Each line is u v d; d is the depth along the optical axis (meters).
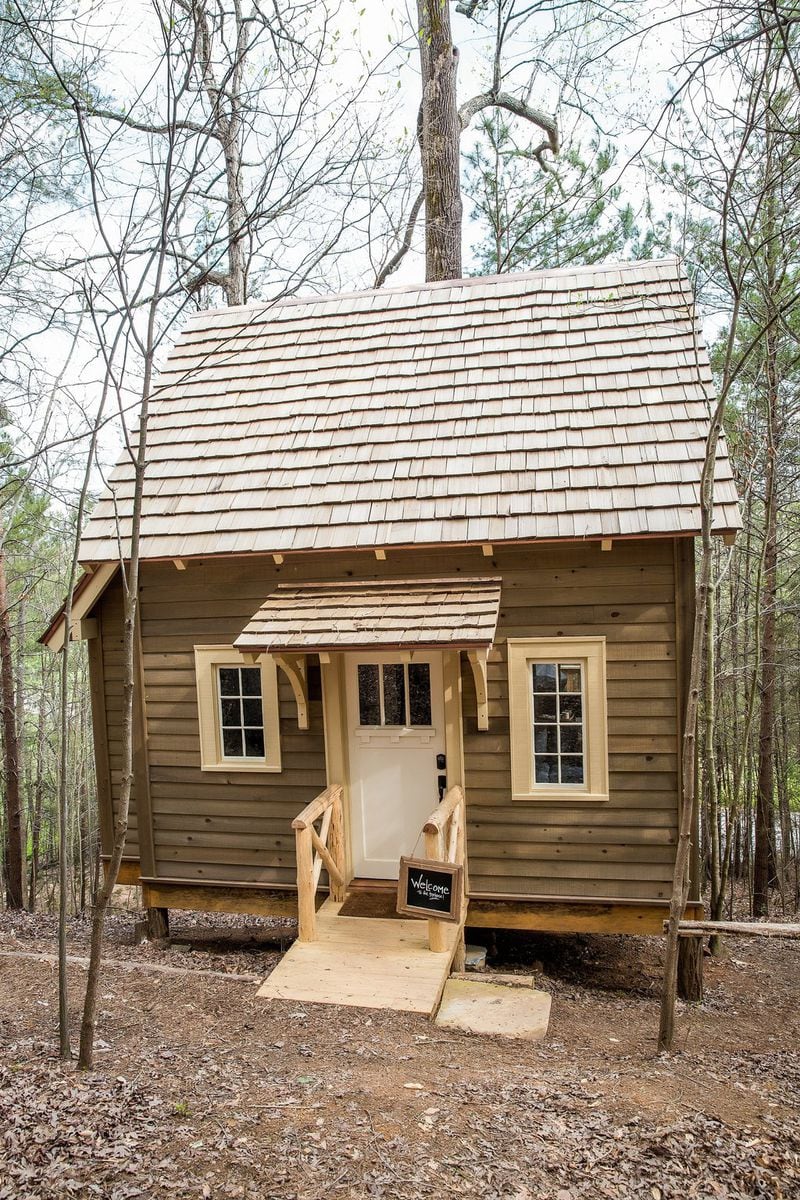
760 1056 5.90
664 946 9.15
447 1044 5.54
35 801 17.97
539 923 7.44
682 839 5.56
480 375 8.50
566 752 7.43
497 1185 3.79
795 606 12.90
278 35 5.61
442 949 6.59
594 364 8.22
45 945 8.71
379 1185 3.75
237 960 8.28
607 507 7.05
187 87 4.86
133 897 15.10
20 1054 5.14
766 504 12.27
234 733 8.26
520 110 14.12
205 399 9.23
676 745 7.11
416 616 6.88
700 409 7.54
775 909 13.84
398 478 7.81
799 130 6.06
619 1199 3.71
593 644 7.23
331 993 6.07
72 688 19.44
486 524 7.24
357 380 8.91
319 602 7.37
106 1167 3.80
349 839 7.99
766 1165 4.00
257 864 8.13
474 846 7.52
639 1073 5.22
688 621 7.02
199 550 7.77
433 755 7.78
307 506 7.85
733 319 5.25
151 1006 6.28
